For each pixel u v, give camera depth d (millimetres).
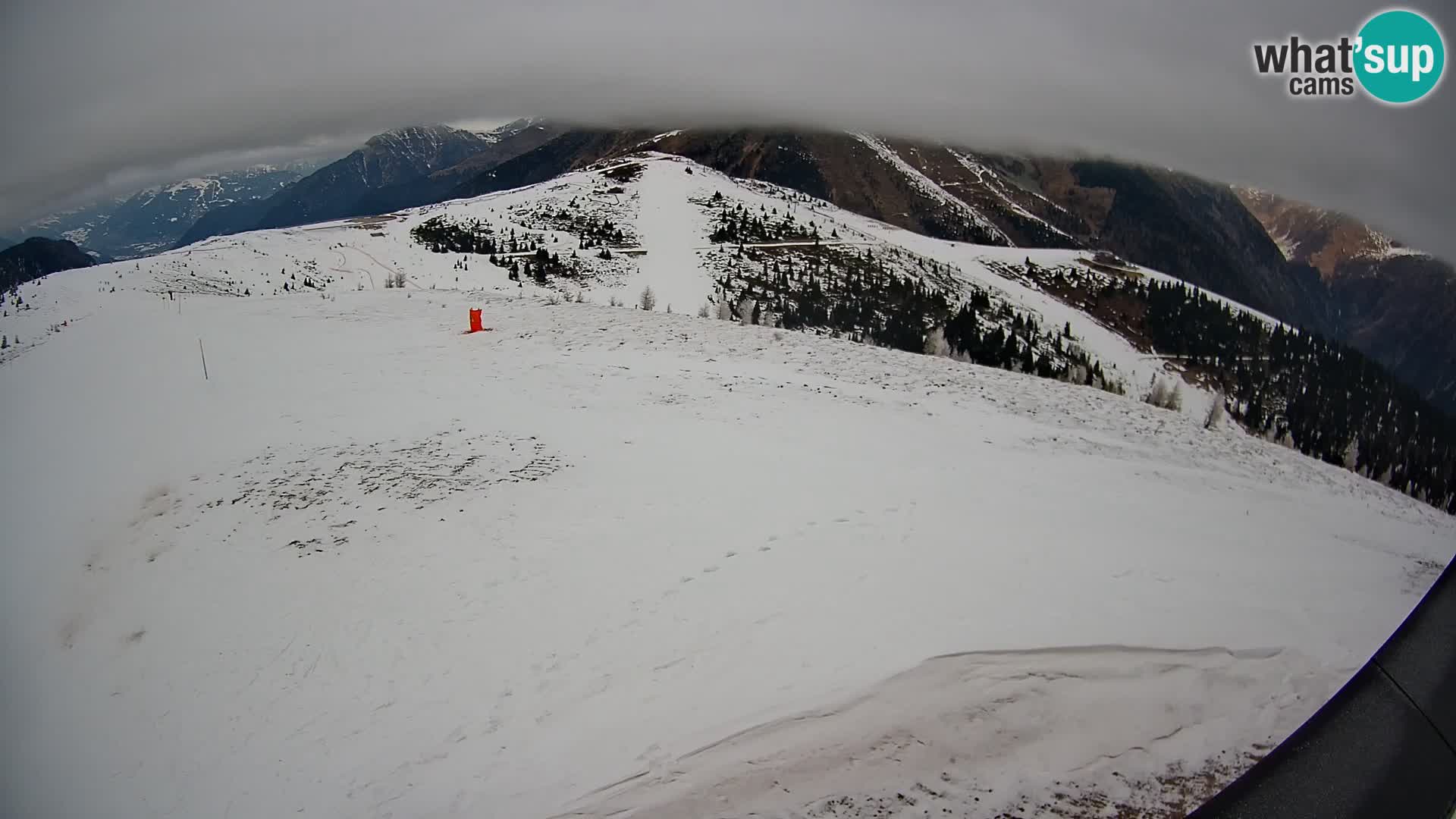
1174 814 5910
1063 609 8617
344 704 8031
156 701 8812
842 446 14891
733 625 8430
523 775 6641
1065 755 6512
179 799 7258
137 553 12102
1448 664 6152
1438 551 13469
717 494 12039
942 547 10250
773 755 6527
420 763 6996
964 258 113625
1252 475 17344
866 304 77938
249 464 14336
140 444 15867
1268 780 5730
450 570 10156
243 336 23375
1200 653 7828
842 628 8227
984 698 7102
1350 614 9000
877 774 6344
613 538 10617
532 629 8758
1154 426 20281
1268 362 88375
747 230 101250
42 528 13352
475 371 19438
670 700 7324
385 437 15094
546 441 14500
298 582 10383
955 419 17969
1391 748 5539
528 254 83062
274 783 7141
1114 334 93500
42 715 9156
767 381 19656
